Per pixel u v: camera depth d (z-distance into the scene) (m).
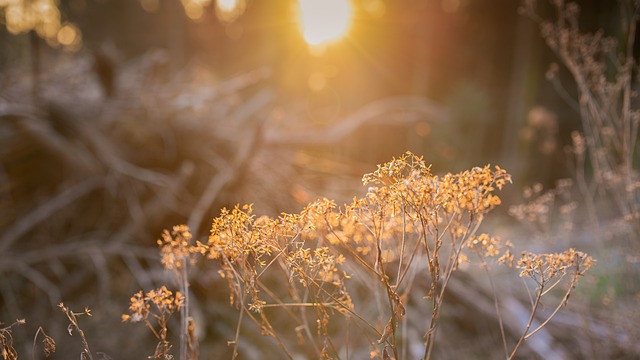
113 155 5.12
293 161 5.93
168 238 1.53
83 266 4.64
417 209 1.32
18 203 5.01
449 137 11.74
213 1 18.05
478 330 3.92
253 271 1.40
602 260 3.49
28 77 6.04
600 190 3.41
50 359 3.59
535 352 3.57
